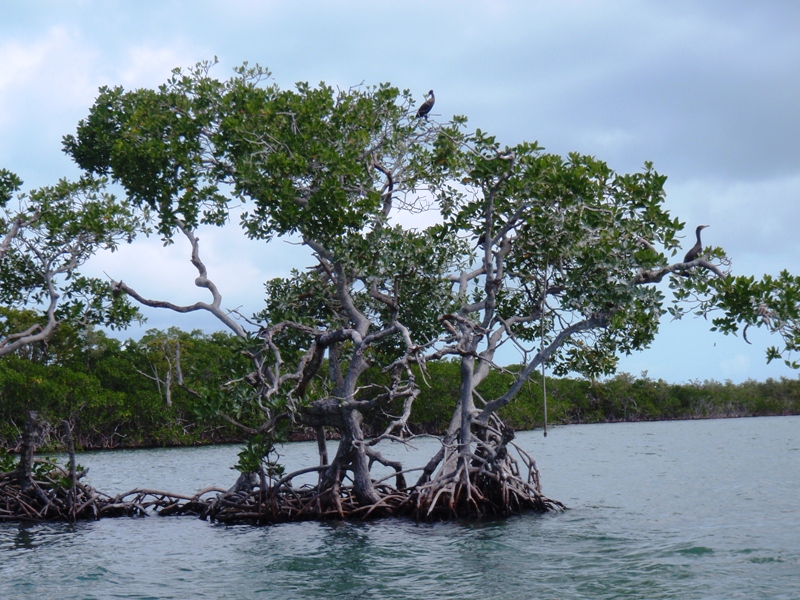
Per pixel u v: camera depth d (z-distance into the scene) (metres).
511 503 20.39
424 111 21.05
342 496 20.88
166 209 20.78
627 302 17.14
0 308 64.88
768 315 15.41
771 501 23.78
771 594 12.25
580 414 118.06
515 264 21.52
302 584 13.90
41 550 17.20
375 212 19.53
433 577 14.12
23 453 21.02
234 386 18.12
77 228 21.80
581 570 14.29
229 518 20.45
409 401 17.97
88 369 70.94
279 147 19.75
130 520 21.30
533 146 19.27
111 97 22.69
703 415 136.12
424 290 21.61
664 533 17.98
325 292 22.55
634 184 17.67
